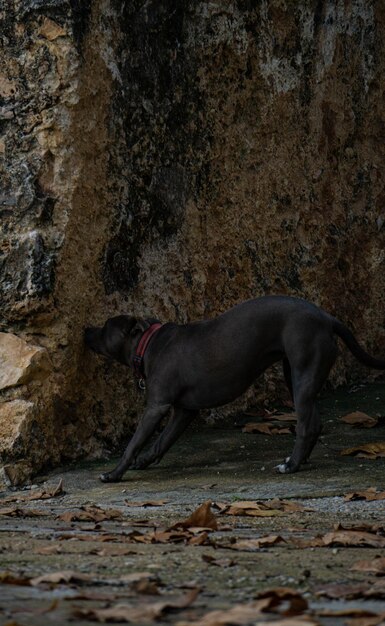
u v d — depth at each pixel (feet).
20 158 29.53
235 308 29.66
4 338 29.12
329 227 39.09
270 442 32.30
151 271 32.55
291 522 22.08
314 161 38.50
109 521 22.49
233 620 10.90
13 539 18.70
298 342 28.89
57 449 29.53
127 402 31.86
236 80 35.12
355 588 13.55
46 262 29.12
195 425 34.06
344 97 39.73
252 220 36.06
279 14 36.63
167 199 32.91
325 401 37.40
